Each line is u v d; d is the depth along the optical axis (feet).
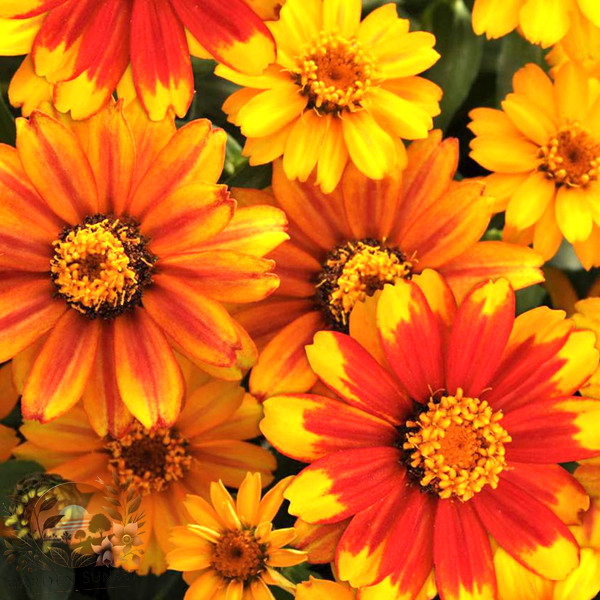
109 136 1.18
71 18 1.19
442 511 1.20
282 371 1.23
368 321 1.20
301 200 1.24
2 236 1.16
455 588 1.18
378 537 1.18
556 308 1.36
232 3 1.21
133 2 1.20
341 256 1.25
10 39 1.19
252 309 1.24
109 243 1.17
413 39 1.26
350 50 1.25
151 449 1.26
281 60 1.24
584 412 1.20
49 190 1.17
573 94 1.29
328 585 1.20
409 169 1.25
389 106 1.25
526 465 1.20
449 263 1.24
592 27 1.28
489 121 1.31
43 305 1.18
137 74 1.20
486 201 1.23
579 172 1.30
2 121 1.28
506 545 1.20
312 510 1.17
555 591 1.21
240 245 1.18
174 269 1.18
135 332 1.18
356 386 1.18
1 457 1.25
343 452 1.18
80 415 1.24
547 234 1.30
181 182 1.18
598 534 1.22
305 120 1.24
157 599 1.30
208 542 1.22
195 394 1.24
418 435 1.19
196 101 1.36
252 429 1.25
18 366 1.18
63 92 1.19
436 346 1.19
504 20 1.27
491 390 1.20
